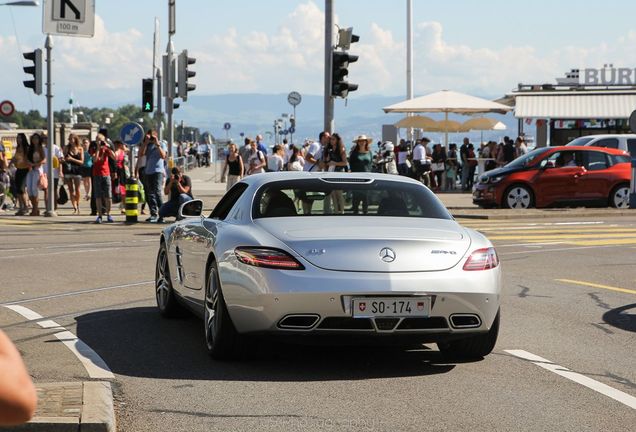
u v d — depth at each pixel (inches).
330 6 1248.2
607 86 2637.8
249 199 401.7
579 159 1472.7
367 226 373.1
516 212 1353.3
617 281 670.5
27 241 950.4
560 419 294.8
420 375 361.1
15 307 529.0
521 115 2476.6
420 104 2220.7
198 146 3949.3
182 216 461.7
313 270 349.7
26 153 1321.4
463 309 358.6
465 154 2137.1
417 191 416.5
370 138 1175.6
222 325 372.2
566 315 517.7
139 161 1232.2
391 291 348.2
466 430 279.7
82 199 1748.3
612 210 1384.1
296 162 1592.0
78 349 405.4
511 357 398.3
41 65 1310.3
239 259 360.8
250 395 324.2
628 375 365.1
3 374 80.5
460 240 371.6
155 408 304.7
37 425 251.8
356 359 392.2
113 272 698.2
